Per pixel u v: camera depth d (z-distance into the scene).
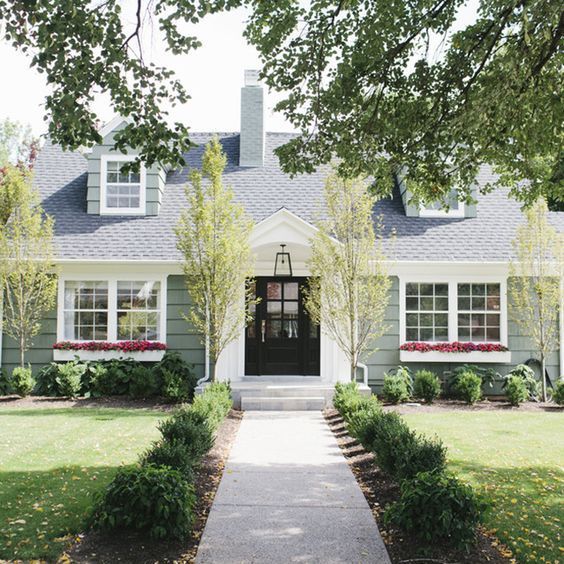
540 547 5.20
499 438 9.62
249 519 5.89
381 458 6.86
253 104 17.67
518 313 14.86
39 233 13.59
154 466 5.90
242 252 12.80
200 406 8.90
